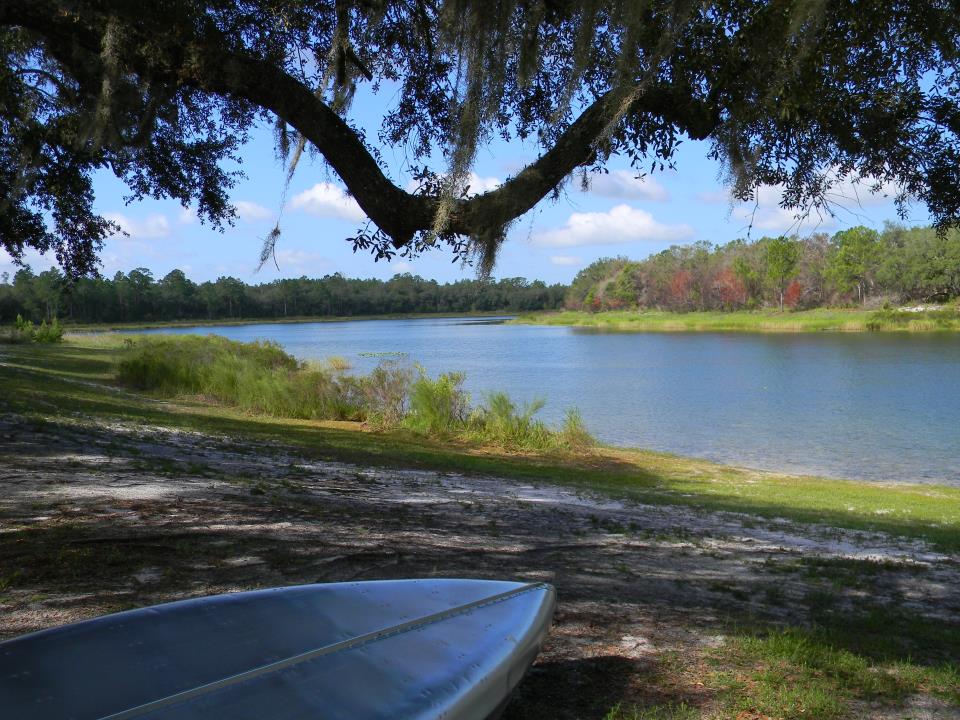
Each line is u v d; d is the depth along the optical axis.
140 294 154.88
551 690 3.37
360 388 23.78
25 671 1.44
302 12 6.43
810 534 9.88
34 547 5.24
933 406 29.73
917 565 7.78
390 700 1.43
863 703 3.44
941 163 5.59
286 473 11.16
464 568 5.69
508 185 4.61
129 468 9.20
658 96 5.02
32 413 13.35
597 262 190.38
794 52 4.66
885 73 5.49
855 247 105.25
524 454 19.55
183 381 26.33
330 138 4.62
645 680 3.55
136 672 1.45
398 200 4.64
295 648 1.60
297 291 193.38
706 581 6.19
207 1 5.30
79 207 11.73
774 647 4.13
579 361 55.78
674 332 107.06
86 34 4.99
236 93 4.75
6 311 107.44
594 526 8.98
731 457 20.59
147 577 4.75
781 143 5.74
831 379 39.84
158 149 8.73
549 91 6.48
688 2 4.17
